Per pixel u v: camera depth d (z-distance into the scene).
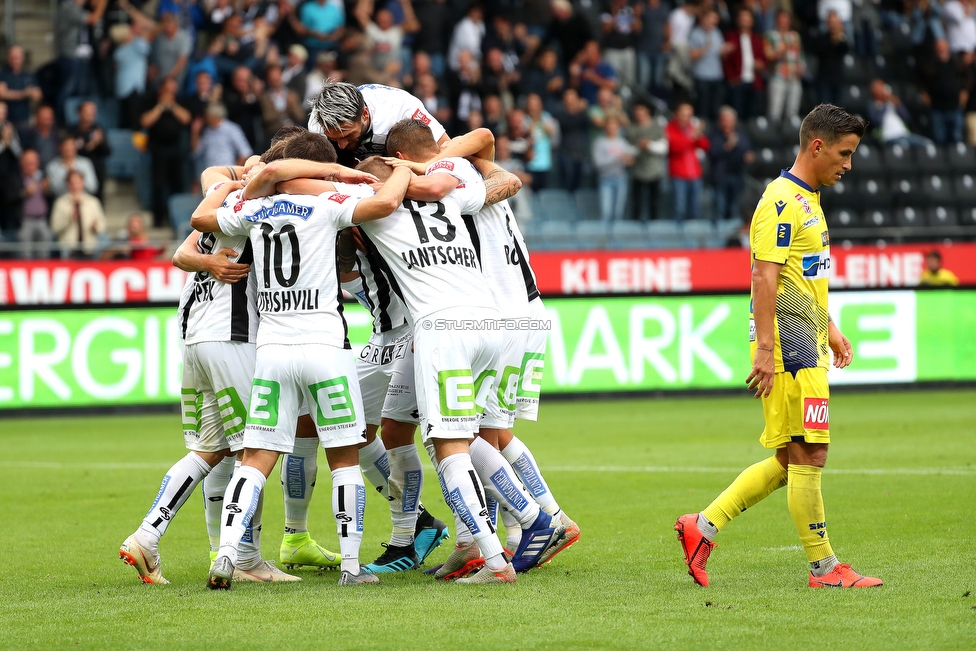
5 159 45.62
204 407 16.30
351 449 15.70
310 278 15.28
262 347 15.41
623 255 46.84
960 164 57.88
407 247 15.50
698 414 39.12
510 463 17.53
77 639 12.25
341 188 15.46
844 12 61.62
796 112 58.69
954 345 46.06
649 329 44.22
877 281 48.50
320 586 15.41
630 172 53.69
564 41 56.91
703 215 54.38
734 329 45.09
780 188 14.73
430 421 15.30
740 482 14.91
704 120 57.25
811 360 14.62
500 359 16.52
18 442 34.00
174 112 49.25
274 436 15.39
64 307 40.22
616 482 24.94
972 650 11.38
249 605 13.91
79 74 51.72
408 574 16.67
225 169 17.91
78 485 25.66
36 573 16.45
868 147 57.06
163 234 49.44
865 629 12.23
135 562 15.45
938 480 23.88
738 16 57.72
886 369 45.28
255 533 16.06
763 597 13.98
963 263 49.44
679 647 11.64
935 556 16.36
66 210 45.59
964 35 62.38
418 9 55.31
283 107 49.34
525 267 17.92
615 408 41.41
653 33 58.62
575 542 18.44
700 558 14.79
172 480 15.92
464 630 12.46
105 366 40.66
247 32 51.72
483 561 16.08
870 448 29.53
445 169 15.99
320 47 52.44
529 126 52.44
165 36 51.09
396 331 17.16
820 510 14.63
